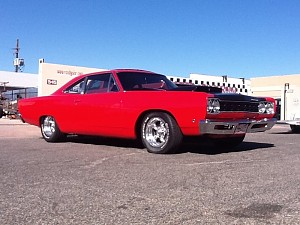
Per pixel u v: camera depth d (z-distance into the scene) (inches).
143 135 245.1
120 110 253.8
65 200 135.0
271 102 258.4
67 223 112.3
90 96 277.1
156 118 237.6
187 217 116.8
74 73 1003.3
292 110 565.0
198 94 220.2
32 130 452.1
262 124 250.4
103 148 268.1
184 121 223.6
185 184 156.5
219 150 257.1
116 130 259.6
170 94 231.8
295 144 302.2
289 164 200.7
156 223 112.0
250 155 232.4
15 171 184.9
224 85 1197.1
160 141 238.1
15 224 111.9
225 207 126.1
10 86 1556.3
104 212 121.8
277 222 112.2
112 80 269.0
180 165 197.5
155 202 132.0
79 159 219.1
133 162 207.5
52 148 270.1
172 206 127.5
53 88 971.9
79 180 164.9
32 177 171.5
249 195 139.9
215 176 170.9
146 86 267.1
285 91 574.6
